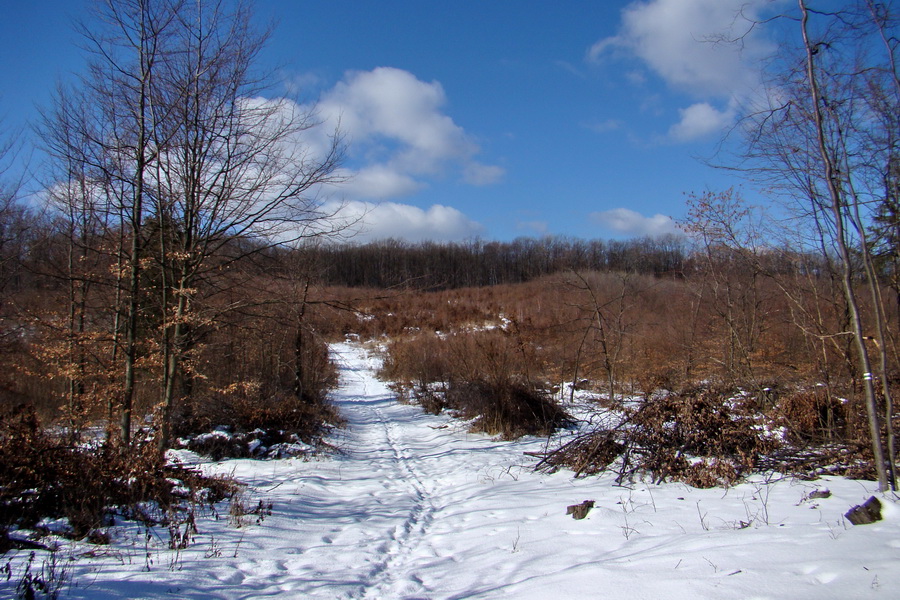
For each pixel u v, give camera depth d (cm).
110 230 1017
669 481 746
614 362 1789
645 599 368
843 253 566
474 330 2342
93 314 1200
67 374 1008
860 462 689
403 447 1342
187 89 958
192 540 572
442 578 514
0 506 559
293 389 1547
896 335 870
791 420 845
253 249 1080
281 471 1005
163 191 991
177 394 1253
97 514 580
